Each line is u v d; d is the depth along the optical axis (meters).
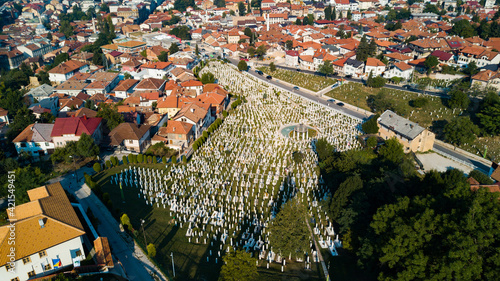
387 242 59.19
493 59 190.00
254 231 79.00
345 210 76.25
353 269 67.81
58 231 59.22
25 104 165.50
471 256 49.72
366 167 98.00
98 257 59.97
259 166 111.75
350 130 141.00
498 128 130.88
